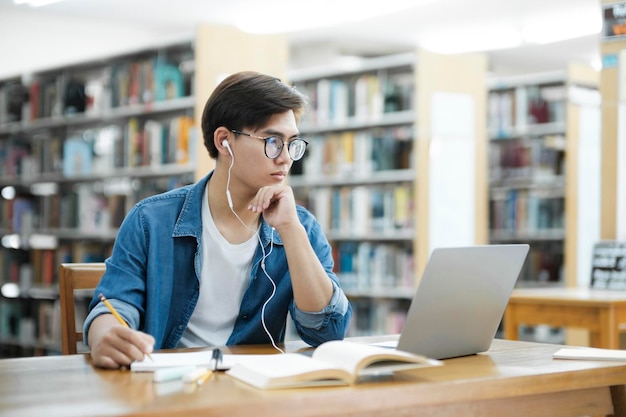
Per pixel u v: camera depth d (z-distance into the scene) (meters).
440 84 6.31
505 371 1.45
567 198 6.53
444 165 6.30
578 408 1.52
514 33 9.14
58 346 6.45
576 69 6.63
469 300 1.62
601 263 3.87
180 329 1.93
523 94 6.95
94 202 6.44
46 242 7.09
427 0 7.85
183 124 5.71
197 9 8.20
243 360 1.44
